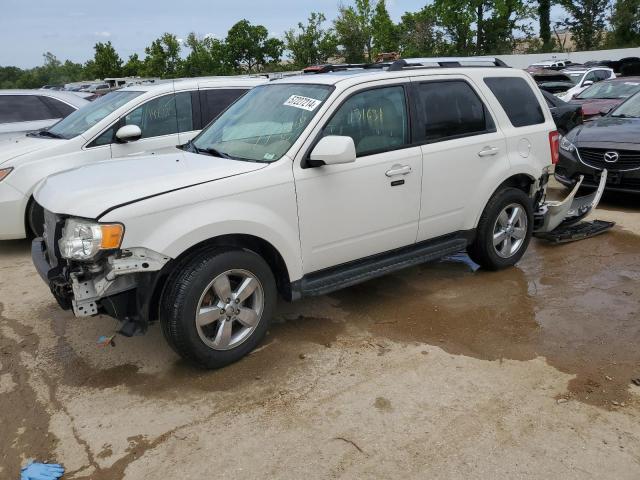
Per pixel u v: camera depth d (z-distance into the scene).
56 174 4.15
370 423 3.17
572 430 3.08
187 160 4.08
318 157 3.81
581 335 4.14
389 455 2.91
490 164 5.00
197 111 7.13
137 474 2.83
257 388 3.54
